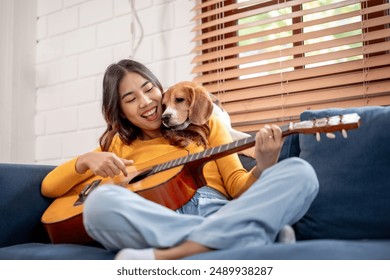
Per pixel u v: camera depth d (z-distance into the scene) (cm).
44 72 251
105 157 129
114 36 228
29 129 247
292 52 177
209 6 205
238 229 87
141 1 221
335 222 112
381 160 111
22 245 126
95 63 233
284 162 97
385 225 106
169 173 120
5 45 241
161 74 212
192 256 82
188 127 141
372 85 160
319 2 192
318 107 170
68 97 240
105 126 225
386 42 160
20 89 245
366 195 110
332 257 73
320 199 115
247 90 187
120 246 96
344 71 171
